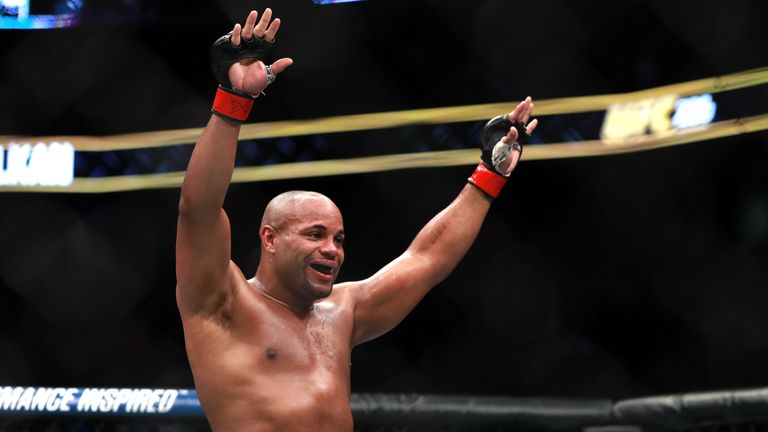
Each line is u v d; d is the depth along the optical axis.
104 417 9.49
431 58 22.58
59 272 24.75
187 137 20.86
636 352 21.86
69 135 23.14
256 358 6.40
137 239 24.66
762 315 20.41
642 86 21.06
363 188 24.22
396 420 9.82
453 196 23.59
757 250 20.72
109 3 22.00
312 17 21.88
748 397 9.16
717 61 20.03
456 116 19.62
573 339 22.45
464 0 21.50
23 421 9.63
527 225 23.45
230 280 6.44
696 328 21.25
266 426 6.25
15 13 21.97
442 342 23.36
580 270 22.91
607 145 18.14
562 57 21.56
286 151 20.61
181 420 9.55
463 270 23.67
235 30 6.02
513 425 10.02
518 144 7.80
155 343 24.22
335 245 6.70
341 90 23.08
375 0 21.53
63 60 22.83
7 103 23.05
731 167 21.03
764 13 19.14
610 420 10.16
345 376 6.76
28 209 24.58
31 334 24.61
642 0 20.25
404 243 24.19
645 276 22.23
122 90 23.27
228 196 23.92
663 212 22.09
